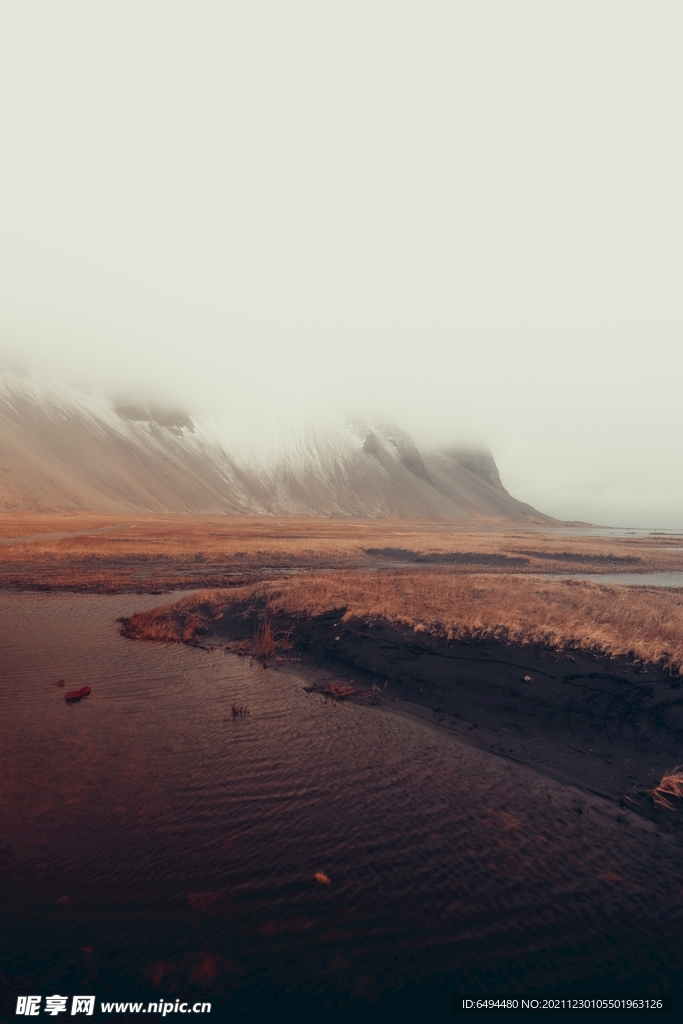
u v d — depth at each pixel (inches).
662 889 231.3
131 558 1477.6
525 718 416.5
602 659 492.1
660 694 425.1
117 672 500.7
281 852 242.2
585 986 177.6
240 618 718.5
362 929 199.3
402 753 355.9
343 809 282.5
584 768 347.3
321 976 177.9
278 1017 161.5
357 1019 160.6
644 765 352.2
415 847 251.4
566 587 965.2
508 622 601.3
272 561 1571.1
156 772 314.0
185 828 258.1
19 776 302.5
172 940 189.6
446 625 597.6
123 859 232.5
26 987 168.1
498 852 251.1
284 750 351.6
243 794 292.7
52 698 426.9
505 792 311.3
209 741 360.5
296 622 671.1
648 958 191.9
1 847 238.1
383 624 619.8
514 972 182.7
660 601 837.8
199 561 1501.0
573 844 261.7
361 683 493.0
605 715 407.8
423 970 182.2
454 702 447.8
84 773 309.4
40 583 1050.1
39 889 211.9
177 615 741.9
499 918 208.5
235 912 204.1
